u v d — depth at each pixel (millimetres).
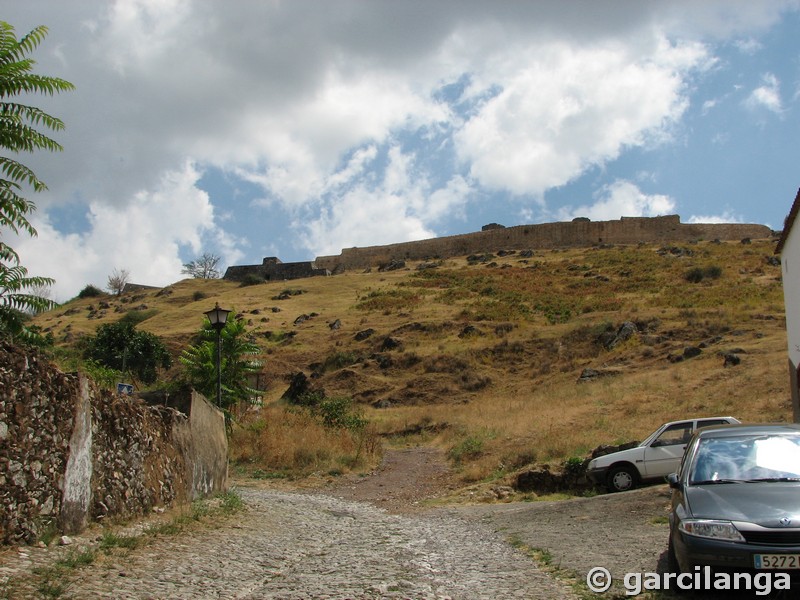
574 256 81625
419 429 31016
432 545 10164
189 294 84438
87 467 9016
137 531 9406
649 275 65438
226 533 10344
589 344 44719
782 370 28250
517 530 11414
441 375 43438
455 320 55062
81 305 86500
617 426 23094
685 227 88750
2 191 7883
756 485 6844
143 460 10797
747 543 6086
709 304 50000
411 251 99688
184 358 22891
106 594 6324
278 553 9172
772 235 85688
